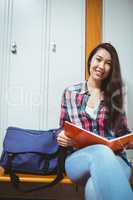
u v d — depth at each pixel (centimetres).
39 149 143
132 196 98
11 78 180
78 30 185
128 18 188
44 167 141
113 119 146
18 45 183
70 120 147
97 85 154
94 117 146
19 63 182
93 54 160
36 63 182
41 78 181
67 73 183
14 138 146
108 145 116
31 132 149
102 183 100
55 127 179
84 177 117
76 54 184
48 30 184
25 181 135
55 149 144
